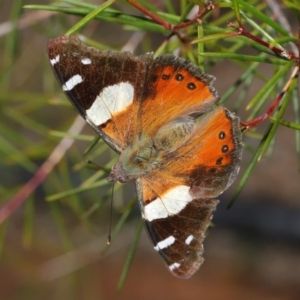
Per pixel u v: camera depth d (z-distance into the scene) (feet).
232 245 2.48
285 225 2.22
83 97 1.31
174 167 1.31
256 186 2.35
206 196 1.30
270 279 2.42
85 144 2.10
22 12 1.54
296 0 1.28
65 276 1.83
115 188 1.40
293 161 2.42
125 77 1.32
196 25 1.31
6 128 1.50
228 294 2.43
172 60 1.31
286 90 1.28
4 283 2.27
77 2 1.29
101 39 1.89
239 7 1.26
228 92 1.36
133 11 1.51
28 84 2.11
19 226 2.33
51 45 1.28
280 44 1.28
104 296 2.43
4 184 2.11
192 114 1.31
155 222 1.31
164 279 2.48
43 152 1.49
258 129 2.15
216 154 1.30
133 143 1.32
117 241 2.06
